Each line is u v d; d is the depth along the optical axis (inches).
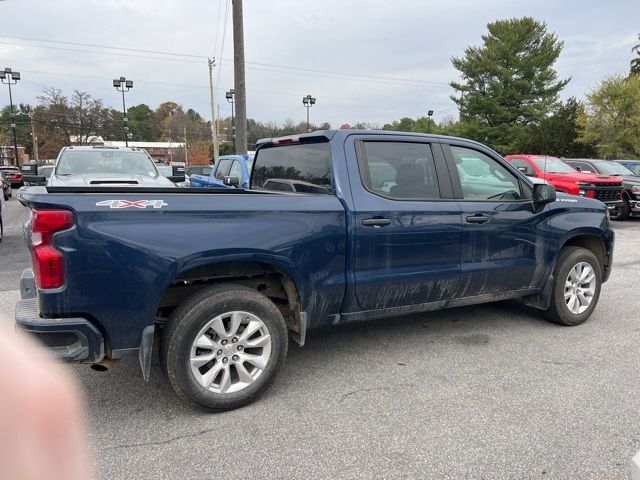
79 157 368.8
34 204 106.9
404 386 143.0
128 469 103.4
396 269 153.7
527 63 1686.8
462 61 1787.6
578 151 1370.6
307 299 139.7
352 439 114.9
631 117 1234.6
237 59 580.4
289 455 108.5
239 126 592.4
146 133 3900.1
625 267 319.3
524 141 1573.6
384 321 203.5
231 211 126.1
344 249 144.1
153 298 117.2
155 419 124.5
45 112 2443.4
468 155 176.1
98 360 114.3
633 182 565.0
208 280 136.6
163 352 123.0
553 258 189.0
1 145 3161.9
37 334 108.8
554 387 141.8
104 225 111.9
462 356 165.9
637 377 148.8
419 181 161.6
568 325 196.9
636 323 202.7
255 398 132.5
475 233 168.4
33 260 112.3
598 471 102.5
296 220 135.0
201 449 111.0
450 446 111.7
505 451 109.6
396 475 101.3
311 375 151.0
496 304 228.4
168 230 118.2
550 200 178.1
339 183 146.5
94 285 111.3
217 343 126.2
